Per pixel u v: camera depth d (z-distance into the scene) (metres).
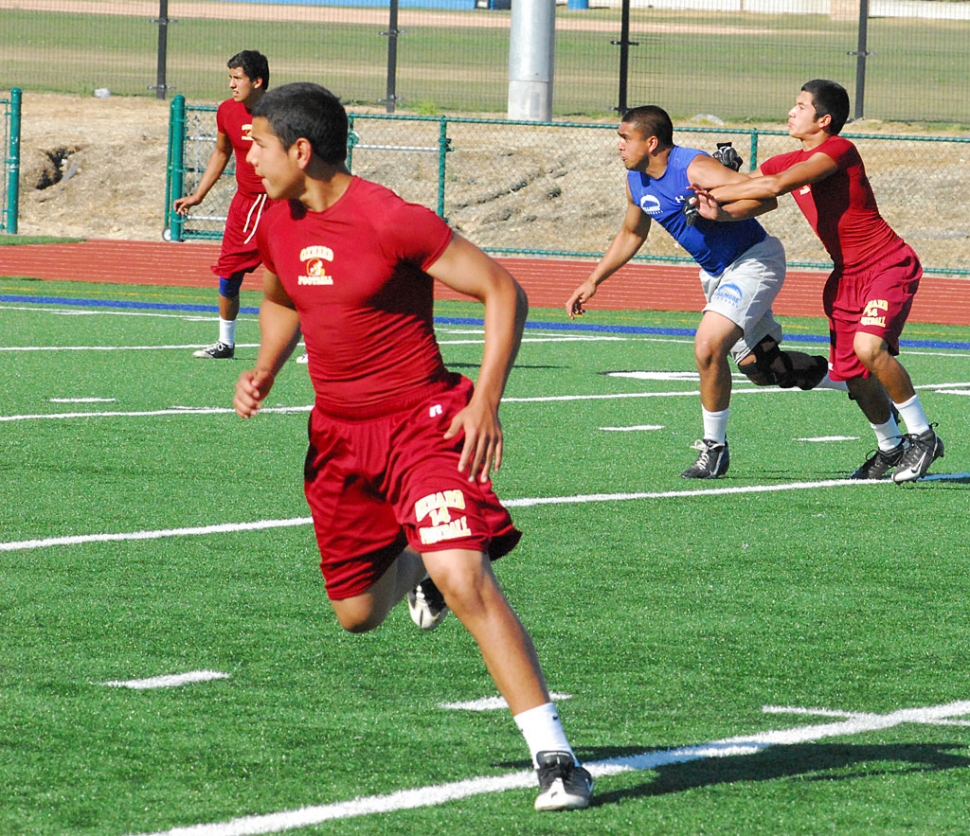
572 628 16.78
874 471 26.08
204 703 13.95
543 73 87.31
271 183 11.88
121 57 130.12
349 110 94.44
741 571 19.50
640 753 12.84
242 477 24.78
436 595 13.59
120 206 83.75
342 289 11.89
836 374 25.48
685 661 15.63
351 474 12.36
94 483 24.00
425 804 11.55
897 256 24.75
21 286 59.66
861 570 19.66
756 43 151.88
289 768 12.32
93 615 16.80
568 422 31.62
